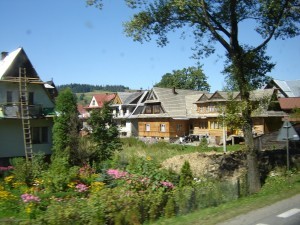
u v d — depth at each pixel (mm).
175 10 17625
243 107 16875
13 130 31031
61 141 28406
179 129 64562
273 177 18844
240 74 17406
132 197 11406
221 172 23188
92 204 10422
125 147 42562
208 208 12367
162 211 11633
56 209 9797
